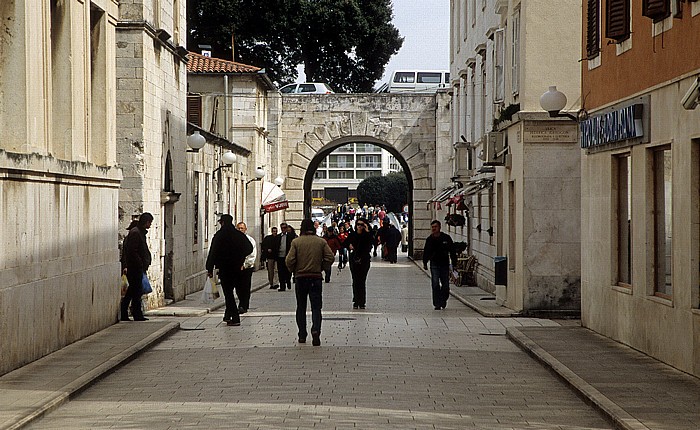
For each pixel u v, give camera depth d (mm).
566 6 22750
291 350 16625
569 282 22828
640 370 13789
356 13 67562
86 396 12320
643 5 14867
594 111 18719
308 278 17359
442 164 52844
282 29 65438
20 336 14047
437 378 13695
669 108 14539
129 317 21625
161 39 25438
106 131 19672
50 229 15617
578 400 12062
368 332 19484
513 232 24891
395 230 53500
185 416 10898
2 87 14680
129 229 21266
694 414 10602
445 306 25797
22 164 14008
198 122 38375
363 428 10234
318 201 124625
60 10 17281
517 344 17469
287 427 10266
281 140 53781
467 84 40406
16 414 10578
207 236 33594
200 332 19516
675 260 14141
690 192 13594
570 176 22734
